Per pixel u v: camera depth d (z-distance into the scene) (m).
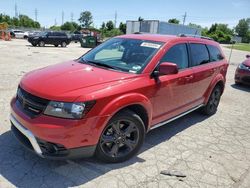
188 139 4.74
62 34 26.61
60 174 3.38
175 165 3.81
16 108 3.48
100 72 3.78
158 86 3.97
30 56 15.12
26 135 3.22
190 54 4.92
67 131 3.02
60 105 3.06
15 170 3.38
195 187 3.36
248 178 3.66
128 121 3.61
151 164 3.78
